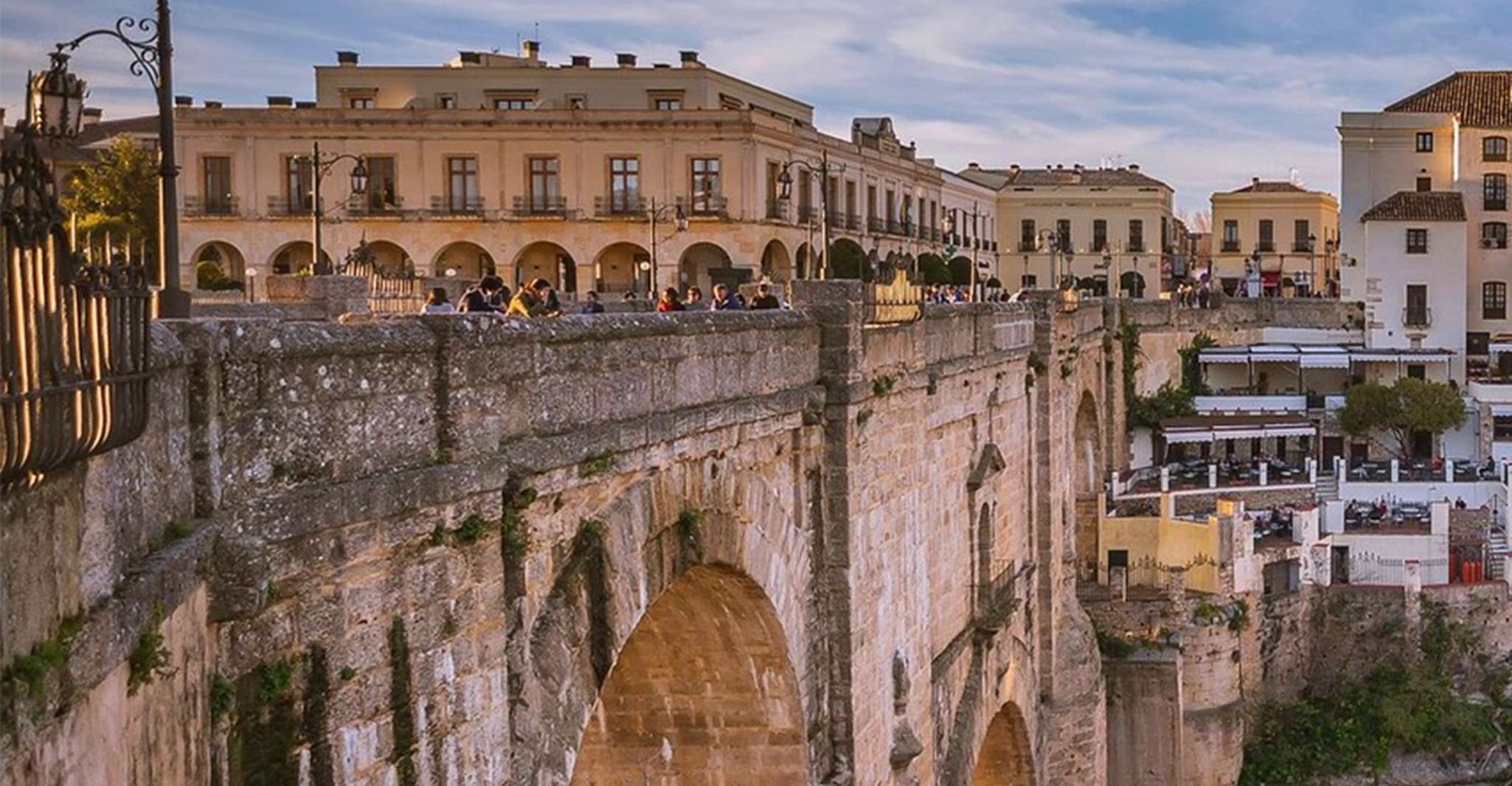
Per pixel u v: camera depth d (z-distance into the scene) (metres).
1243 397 95.38
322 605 13.43
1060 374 54.16
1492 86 110.75
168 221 21.30
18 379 8.84
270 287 39.03
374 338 14.20
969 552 39.91
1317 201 148.00
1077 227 143.12
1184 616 65.06
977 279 92.38
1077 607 55.66
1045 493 49.78
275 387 12.98
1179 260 144.75
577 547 18.64
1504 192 105.62
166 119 21.25
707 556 22.58
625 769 27.45
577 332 18.28
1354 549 77.50
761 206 91.12
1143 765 62.31
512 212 90.19
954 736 37.22
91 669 9.73
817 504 27.69
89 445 9.59
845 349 27.62
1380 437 94.25
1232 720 65.69
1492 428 92.25
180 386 11.87
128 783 10.52
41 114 11.45
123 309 10.14
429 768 14.93
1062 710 51.19
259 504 12.67
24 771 8.98
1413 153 108.88
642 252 90.81
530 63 102.38
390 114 89.75
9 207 8.79
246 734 12.66
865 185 106.56
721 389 23.19
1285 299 112.19
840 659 28.03
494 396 16.27
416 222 89.81
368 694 14.05
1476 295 105.56
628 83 97.62
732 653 26.31
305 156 82.50
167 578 10.98
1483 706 70.38
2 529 8.78
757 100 109.38
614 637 19.27
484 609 15.95
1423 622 71.75
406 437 14.74
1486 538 80.81
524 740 16.73
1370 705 69.19
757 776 27.16
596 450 18.44
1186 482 82.94
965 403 38.91
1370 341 102.19
